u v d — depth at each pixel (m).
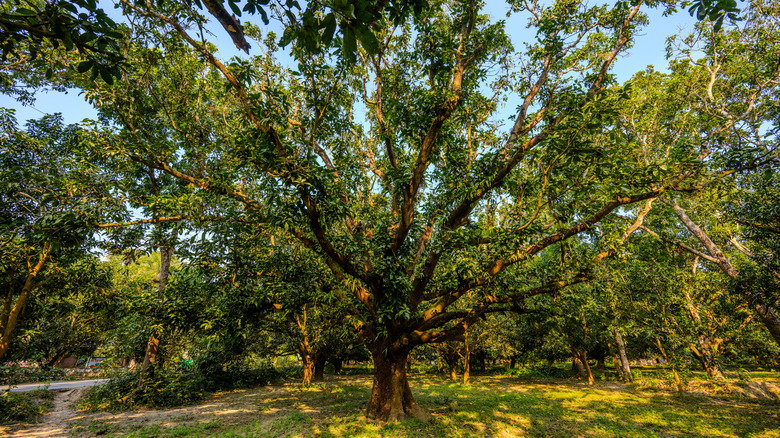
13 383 13.85
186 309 9.41
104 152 6.79
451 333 9.16
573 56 9.27
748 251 12.88
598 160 6.87
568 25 8.53
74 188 6.46
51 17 2.43
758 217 9.48
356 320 9.59
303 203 6.59
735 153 6.17
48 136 11.07
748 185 10.18
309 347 17.77
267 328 15.71
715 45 14.20
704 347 15.64
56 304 13.14
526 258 7.81
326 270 10.03
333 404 12.73
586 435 8.91
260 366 22.23
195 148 8.20
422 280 9.36
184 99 8.38
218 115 9.35
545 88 8.99
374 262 8.66
